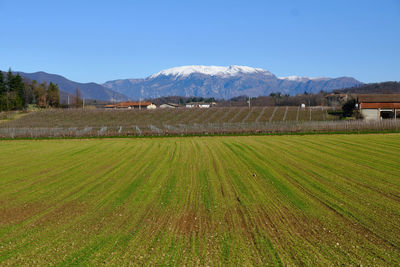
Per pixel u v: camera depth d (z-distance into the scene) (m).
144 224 13.34
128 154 33.72
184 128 55.81
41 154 34.62
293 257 10.19
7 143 46.03
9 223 13.87
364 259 10.04
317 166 25.28
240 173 23.17
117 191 18.86
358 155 30.14
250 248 10.88
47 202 16.94
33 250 11.02
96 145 42.12
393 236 11.77
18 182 21.78
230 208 15.27
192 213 14.65
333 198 16.66
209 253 10.53
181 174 23.27
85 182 21.41
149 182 20.97
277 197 16.95
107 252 10.72
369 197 16.77
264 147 36.94
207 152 33.97
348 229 12.48
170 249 10.87
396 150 32.88
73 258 10.34
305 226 12.84
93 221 13.84
